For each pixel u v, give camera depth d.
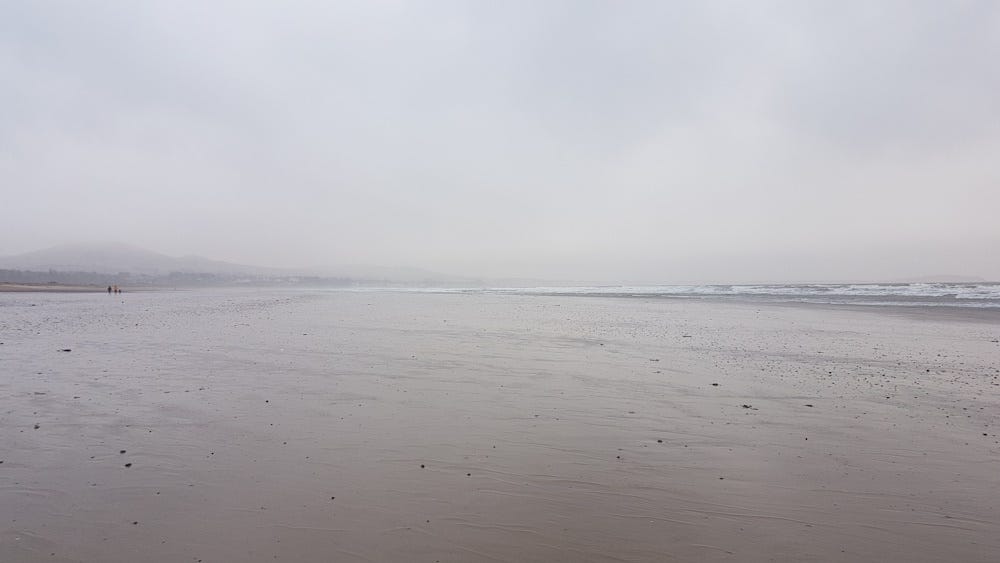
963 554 3.48
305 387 7.98
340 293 65.50
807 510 4.09
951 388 8.27
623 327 17.64
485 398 7.41
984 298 32.88
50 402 7.00
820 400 7.46
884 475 4.78
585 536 3.66
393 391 7.78
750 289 58.66
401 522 3.80
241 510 3.96
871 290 46.22
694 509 4.08
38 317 21.48
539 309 28.09
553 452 5.26
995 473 4.82
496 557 3.38
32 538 3.54
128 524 3.74
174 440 5.52
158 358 10.53
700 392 7.89
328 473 4.67
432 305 32.41
